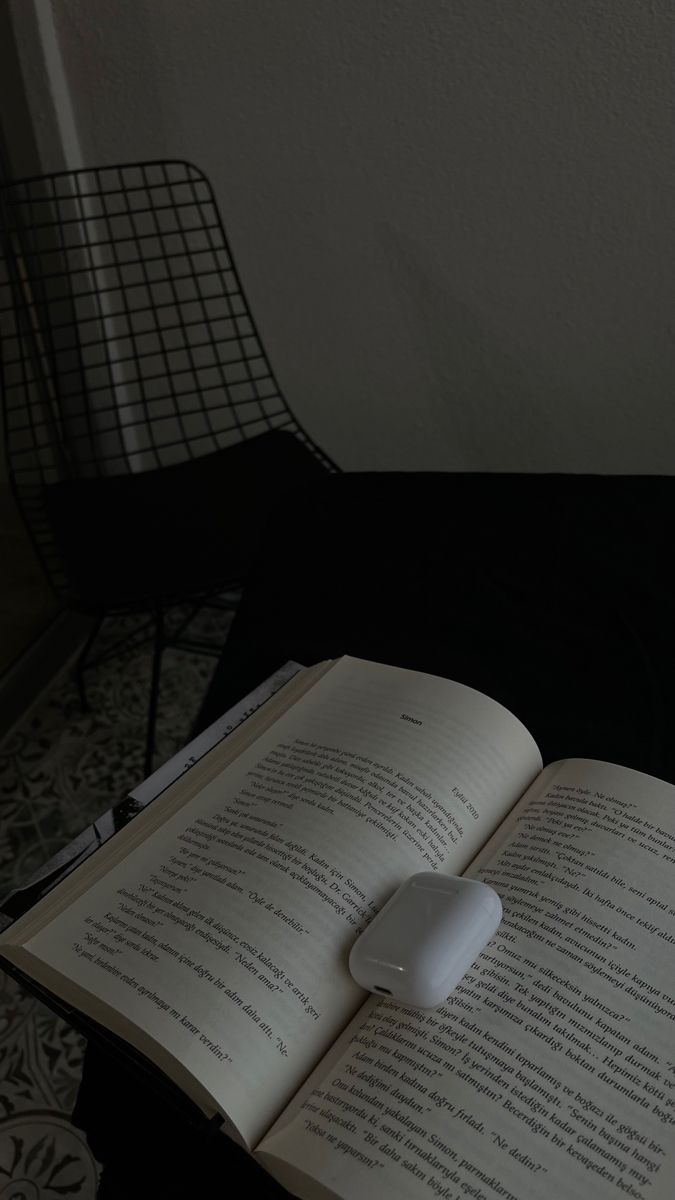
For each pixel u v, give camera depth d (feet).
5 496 6.18
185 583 4.55
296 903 1.86
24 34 5.23
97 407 6.42
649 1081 1.59
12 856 4.99
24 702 5.91
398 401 6.08
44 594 6.36
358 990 1.81
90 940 1.83
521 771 2.27
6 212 5.62
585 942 1.81
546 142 4.91
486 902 1.82
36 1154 3.73
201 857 1.99
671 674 2.77
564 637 2.97
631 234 5.02
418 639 3.01
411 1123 1.54
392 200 5.36
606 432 5.72
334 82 5.07
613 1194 1.44
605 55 4.57
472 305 5.55
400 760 2.18
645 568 3.22
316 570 3.40
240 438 6.60
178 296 6.12
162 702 5.89
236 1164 1.76
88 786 5.37
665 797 2.10
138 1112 1.86
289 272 5.82
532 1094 1.57
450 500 3.70
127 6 5.10
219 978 1.72
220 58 5.17
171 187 5.71
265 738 2.35
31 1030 4.18
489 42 4.71
